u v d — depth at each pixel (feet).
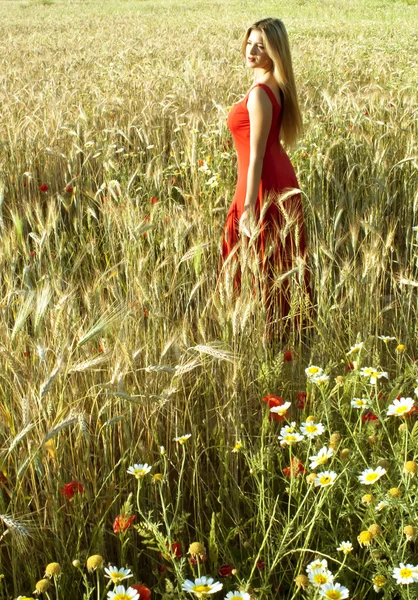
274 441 8.64
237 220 13.23
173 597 6.50
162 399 7.97
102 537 7.43
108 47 54.08
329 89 28.86
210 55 47.37
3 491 7.82
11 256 11.37
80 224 15.30
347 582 7.13
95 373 8.74
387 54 42.83
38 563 7.44
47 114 24.36
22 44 61.41
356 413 9.39
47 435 6.72
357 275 12.30
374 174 17.84
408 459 8.29
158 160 19.92
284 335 11.94
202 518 8.46
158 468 8.71
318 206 15.14
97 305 9.61
